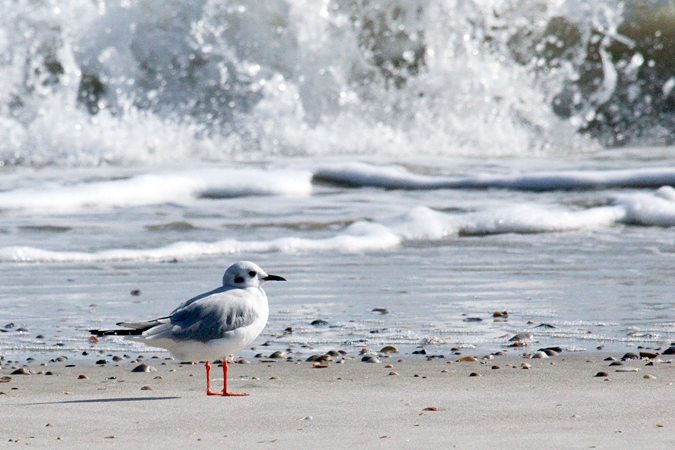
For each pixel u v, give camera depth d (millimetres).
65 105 22953
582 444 3838
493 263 11586
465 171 19266
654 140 25469
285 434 4180
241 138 22906
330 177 18422
